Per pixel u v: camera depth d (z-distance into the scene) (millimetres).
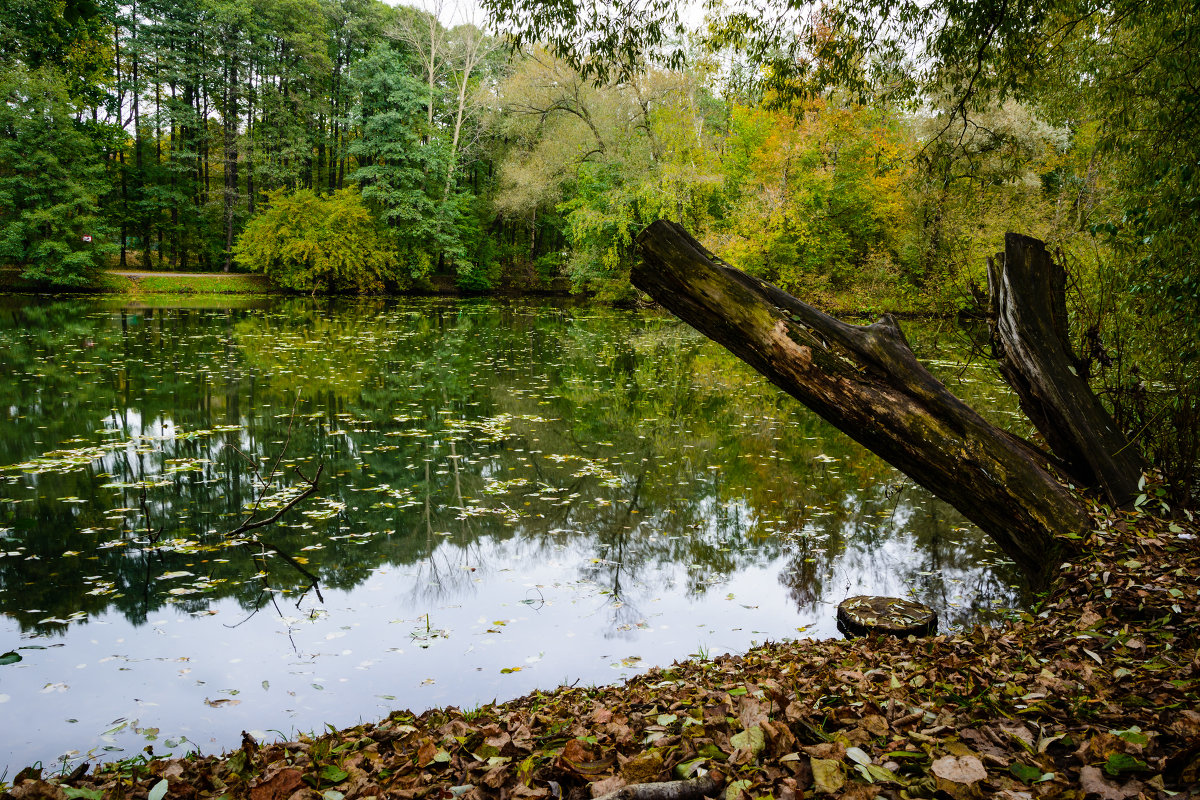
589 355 18422
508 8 6770
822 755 1806
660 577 5664
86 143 29500
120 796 2062
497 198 36406
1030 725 2076
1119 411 4875
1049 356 4336
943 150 12141
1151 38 6461
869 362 4055
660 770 1854
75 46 29484
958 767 1679
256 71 35781
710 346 20750
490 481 8148
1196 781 1572
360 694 3881
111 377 13234
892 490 7965
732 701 2436
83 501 7180
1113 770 1669
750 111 26562
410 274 36656
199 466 8375
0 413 10531
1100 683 2449
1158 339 5434
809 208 25234
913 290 15570
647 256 4258
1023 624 3441
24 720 3580
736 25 7758
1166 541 3664
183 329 20422
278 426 10297
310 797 2018
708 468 8789
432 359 16812
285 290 34312
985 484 3930
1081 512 3850
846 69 7867
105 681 4000
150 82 34219
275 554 6047
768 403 12883
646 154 27281
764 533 6656
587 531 6695
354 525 6746
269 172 34625
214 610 4992
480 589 5406
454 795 1934
